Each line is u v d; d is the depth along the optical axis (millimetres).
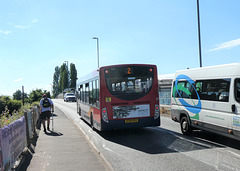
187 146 7629
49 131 11336
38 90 29078
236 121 6773
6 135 4789
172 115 10586
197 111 8758
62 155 6660
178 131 10594
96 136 10047
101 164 5754
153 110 9875
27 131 7832
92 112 11461
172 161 6043
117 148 7730
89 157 6414
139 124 9719
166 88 21578
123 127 9586
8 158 4871
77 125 13539
